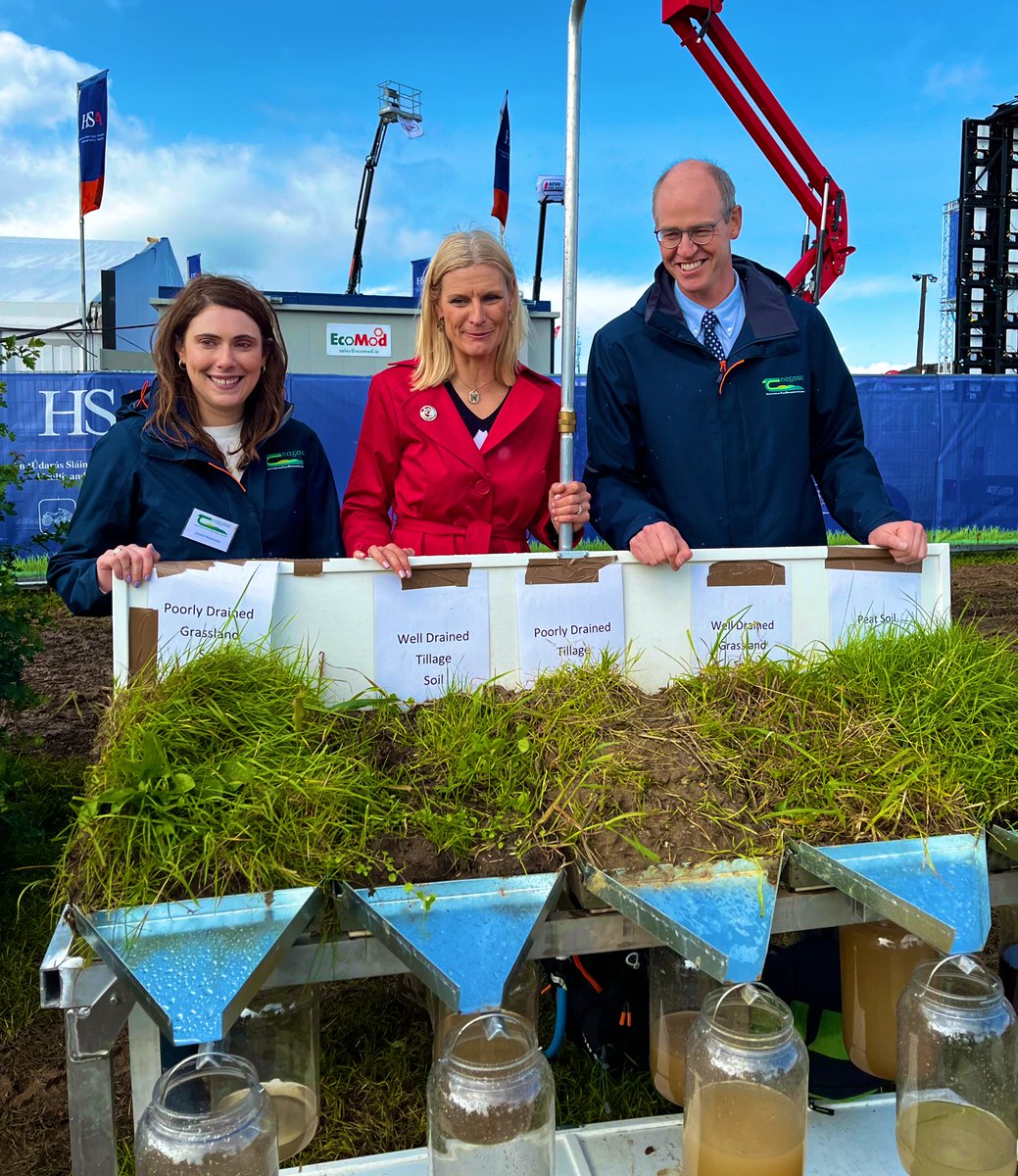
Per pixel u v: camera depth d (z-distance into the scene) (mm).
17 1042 2494
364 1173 1625
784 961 2084
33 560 8172
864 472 2393
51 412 8359
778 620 1961
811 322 2432
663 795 1398
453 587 1816
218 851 1210
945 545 2016
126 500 2182
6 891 3188
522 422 2391
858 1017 1708
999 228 16562
